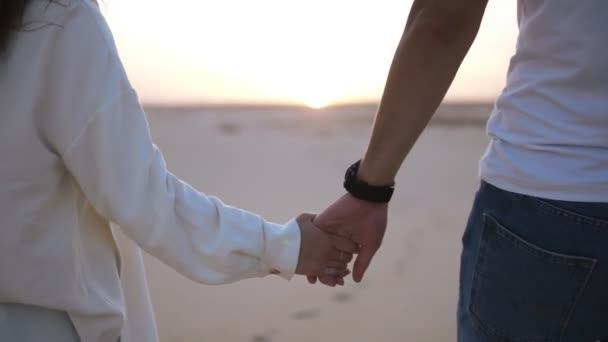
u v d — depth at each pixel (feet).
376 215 4.78
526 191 3.87
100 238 3.61
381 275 9.09
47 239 3.28
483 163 4.21
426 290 8.80
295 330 7.98
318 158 12.62
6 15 2.92
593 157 3.64
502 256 4.06
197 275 3.61
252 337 7.87
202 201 3.60
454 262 9.41
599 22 3.39
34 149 3.14
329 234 4.65
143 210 3.29
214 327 8.03
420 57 4.30
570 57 3.54
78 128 3.14
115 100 3.16
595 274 3.79
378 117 4.55
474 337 4.37
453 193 11.35
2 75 3.03
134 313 4.06
